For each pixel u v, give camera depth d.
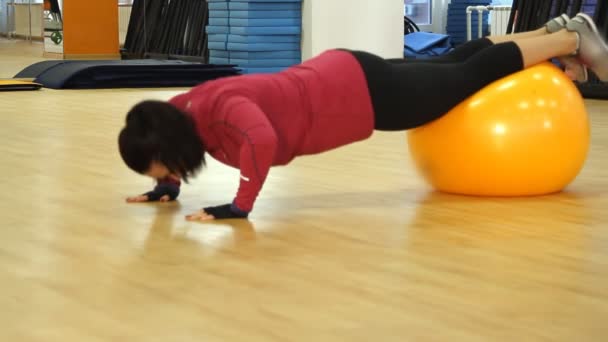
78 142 4.70
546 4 7.62
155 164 2.63
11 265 2.37
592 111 6.29
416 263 2.38
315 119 2.90
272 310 2.00
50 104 6.83
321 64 2.96
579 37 3.24
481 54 3.14
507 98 3.11
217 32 9.41
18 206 3.12
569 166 3.21
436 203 3.15
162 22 11.41
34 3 16.83
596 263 2.38
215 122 2.76
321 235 2.69
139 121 2.63
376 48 8.98
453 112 3.16
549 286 2.17
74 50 11.75
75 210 3.05
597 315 1.96
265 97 2.83
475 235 2.68
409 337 1.83
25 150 4.41
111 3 11.82
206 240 2.63
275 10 8.92
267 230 2.75
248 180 2.82
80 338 1.83
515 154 3.10
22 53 13.73
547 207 3.06
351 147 4.58
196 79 8.78
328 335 1.84
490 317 1.95
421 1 12.02
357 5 8.91
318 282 2.21
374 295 2.11
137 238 2.66
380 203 3.16
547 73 3.20
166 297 2.09
